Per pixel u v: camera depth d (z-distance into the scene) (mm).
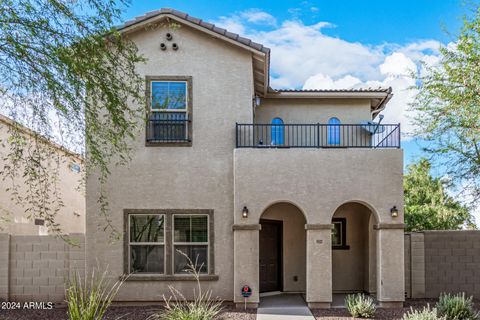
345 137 16719
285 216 15703
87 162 11125
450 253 14062
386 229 12344
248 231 12398
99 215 12867
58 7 8430
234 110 13266
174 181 13023
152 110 13180
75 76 9039
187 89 13273
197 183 13047
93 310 8242
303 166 12570
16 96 8828
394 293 12164
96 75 9719
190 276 12727
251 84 13398
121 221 12859
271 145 13680
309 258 12297
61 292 12984
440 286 13984
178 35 13391
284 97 16469
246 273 12305
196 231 13023
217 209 12984
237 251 12352
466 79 11664
